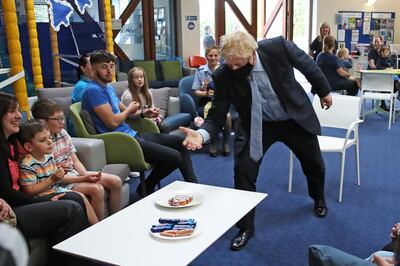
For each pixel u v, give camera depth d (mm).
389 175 3814
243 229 2580
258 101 2410
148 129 3439
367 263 1190
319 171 2787
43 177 2193
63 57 4527
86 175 2443
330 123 3406
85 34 4727
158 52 7711
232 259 2412
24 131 2129
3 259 459
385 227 2775
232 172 3967
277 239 2635
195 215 1752
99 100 2943
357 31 10141
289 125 2609
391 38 10438
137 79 3615
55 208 1960
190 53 7824
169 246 1499
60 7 3998
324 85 2510
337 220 2887
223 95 2447
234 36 2238
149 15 7418
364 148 4711
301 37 9844
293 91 2473
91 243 1536
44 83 4445
